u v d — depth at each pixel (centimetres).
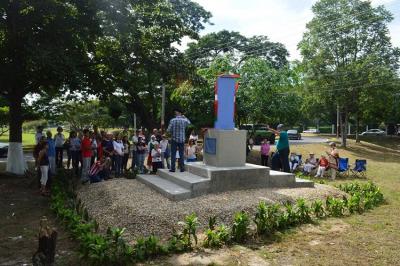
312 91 3359
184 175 1114
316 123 7631
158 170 1264
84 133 1347
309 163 1917
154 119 3006
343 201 1008
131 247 673
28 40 1319
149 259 661
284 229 832
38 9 1355
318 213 937
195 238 718
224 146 1112
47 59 1296
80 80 1480
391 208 1070
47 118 2344
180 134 1186
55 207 957
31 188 1318
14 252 712
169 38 1883
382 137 4447
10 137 1648
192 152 1608
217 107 1144
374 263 649
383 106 3275
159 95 2925
